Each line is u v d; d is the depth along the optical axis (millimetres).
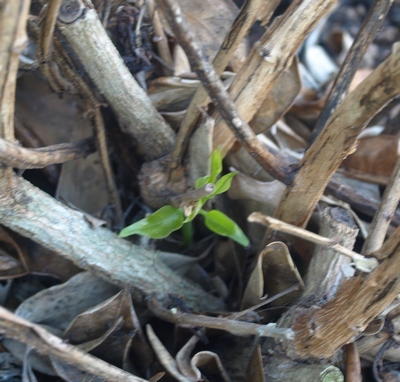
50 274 235
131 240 235
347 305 163
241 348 216
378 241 193
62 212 193
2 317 128
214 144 219
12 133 156
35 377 213
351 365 196
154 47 244
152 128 218
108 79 195
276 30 186
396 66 144
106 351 207
